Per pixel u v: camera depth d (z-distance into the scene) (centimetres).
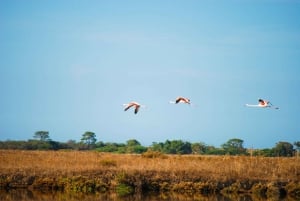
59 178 5975
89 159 7469
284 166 6719
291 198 5712
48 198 5416
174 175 6062
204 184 5875
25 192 5725
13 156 7750
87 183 5847
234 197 5681
